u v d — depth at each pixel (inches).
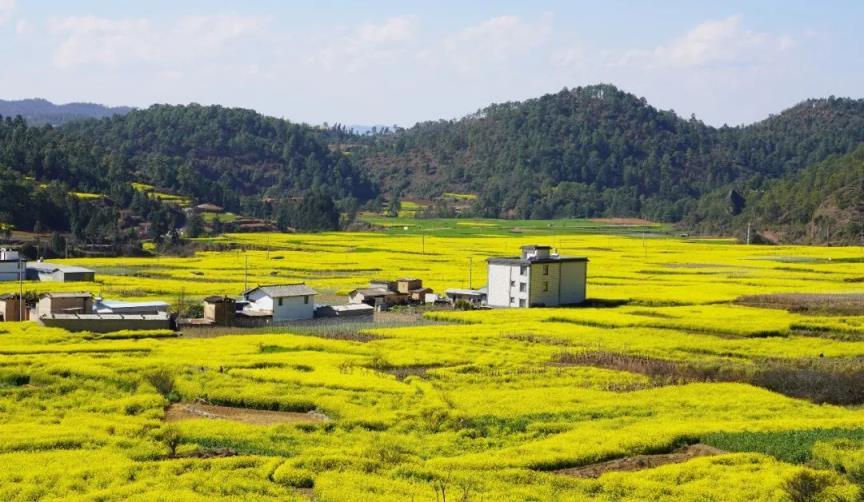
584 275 5324.8
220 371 3053.6
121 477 1910.7
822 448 2134.6
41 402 2605.8
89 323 3892.7
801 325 4183.1
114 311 4320.9
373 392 2780.5
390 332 3969.0
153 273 6565.0
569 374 3120.1
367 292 5113.2
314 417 2549.2
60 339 3570.4
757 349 3656.5
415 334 3914.9
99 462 2016.5
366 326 4274.1
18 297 4291.3
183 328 4111.7
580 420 2522.1
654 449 2215.8
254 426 2373.3
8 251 5925.2
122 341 3572.8
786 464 2065.7
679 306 4953.3
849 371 3176.7
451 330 4042.8
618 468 2098.9
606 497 1841.8
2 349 3307.1
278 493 1834.4
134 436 2274.9
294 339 3673.7
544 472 2011.6
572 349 3604.8
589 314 4552.2
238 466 2020.2
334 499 1776.6
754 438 2253.9
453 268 7007.9
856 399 2861.7
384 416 2484.0
